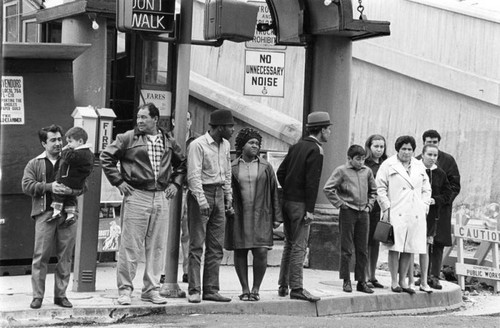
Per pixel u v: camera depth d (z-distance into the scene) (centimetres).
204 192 1230
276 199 1288
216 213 1243
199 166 1216
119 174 1180
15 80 1431
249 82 1731
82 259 1281
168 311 1203
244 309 1249
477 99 2033
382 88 2170
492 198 2017
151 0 1202
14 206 1417
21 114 1430
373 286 1429
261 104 2169
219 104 2152
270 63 1739
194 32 2359
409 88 2127
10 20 1917
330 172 1647
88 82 1645
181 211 1304
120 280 1193
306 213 1284
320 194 1655
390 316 1325
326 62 1647
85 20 1645
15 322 1113
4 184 1409
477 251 1688
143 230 1192
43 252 1141
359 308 1330
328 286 1430
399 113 2139
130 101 1745
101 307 1162
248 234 1262
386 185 1388
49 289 1296
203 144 1224
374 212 1435
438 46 2095
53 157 1151
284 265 1317
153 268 1212
